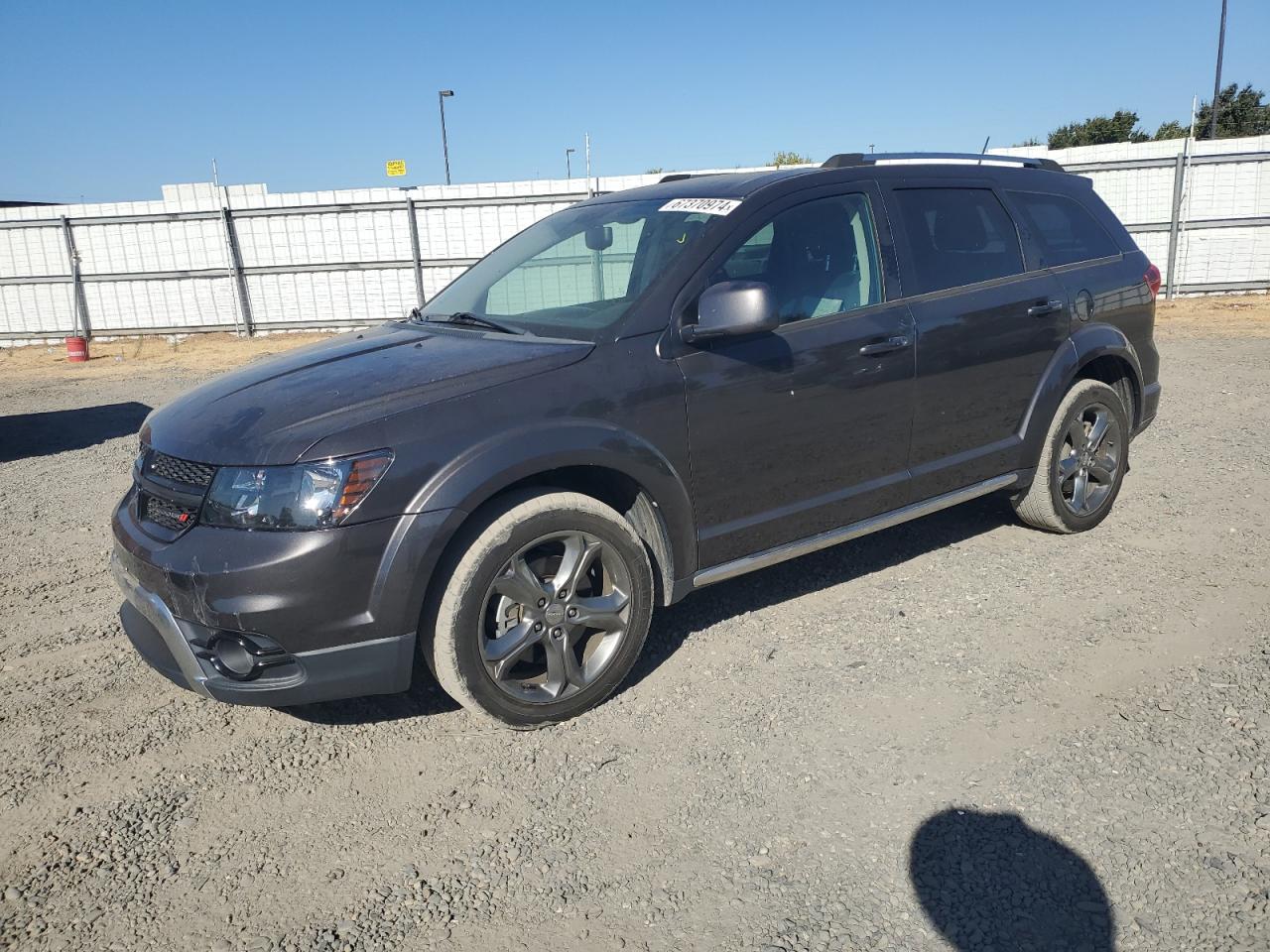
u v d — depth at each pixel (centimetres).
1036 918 235
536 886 258
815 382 381
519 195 1742
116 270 1862
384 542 297
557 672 335
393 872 267
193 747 339
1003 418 449
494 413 317
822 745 316
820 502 394
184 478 314
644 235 393
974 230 450
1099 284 488
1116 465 501
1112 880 246
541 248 441
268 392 335
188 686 318
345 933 244
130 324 1889
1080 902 239
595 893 253
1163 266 1612
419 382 323
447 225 1770
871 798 286
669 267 364
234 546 293
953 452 434
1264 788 277
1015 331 444
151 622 318
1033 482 473
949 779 293
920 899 243
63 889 266
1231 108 3688
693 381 352
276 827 290
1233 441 665
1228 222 1563
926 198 436
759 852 265
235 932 246
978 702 336
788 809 284
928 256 427
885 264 412
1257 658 352
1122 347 491
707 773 305
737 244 375
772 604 431
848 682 356
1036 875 250
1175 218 1576
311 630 294
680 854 267
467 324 403
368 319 1839
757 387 366
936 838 266
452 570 311
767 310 335
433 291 1806
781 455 378
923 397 414
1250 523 495
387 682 309
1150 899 238
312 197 1786
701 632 407
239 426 312
